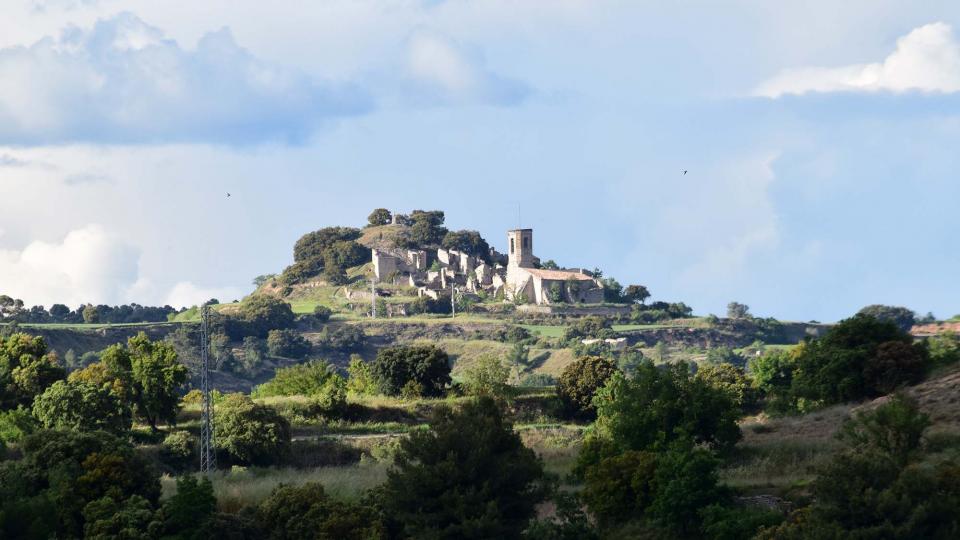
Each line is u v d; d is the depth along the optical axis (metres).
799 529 151.25
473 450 171.12
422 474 170.38
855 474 151.12
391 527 176.62
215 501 178.00
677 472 176.62
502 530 167.75
